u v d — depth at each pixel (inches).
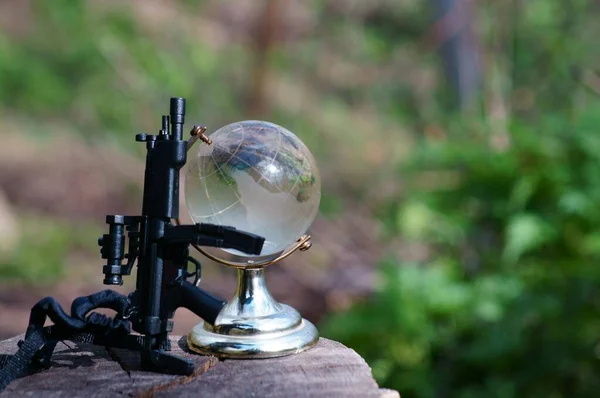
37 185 294.7
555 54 223.5
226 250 69.6
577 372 149.2
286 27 322.7
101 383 64.5
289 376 65.2
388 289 155.0
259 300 72.2
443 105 256.5
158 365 66.5
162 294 65.9
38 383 64.7
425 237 165.8
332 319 161.2
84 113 275.9
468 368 154.2
